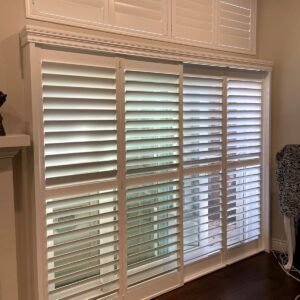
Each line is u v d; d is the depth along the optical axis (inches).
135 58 104.3
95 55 96.1
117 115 101.3
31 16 89.4
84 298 99.3
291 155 128.0
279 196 139.7
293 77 143.3
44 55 87.3
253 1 144.2
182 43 120.0
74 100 92.8
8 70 87.8
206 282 123.9
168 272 117.6
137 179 107.1
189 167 121.6
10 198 86.6
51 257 91.3
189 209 123.0
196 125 123.0
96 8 99.5
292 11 141.4
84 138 95.9
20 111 90.0
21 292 93.8
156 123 110.5
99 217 99.7
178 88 114.7
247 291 117.1
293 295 114.0
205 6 126.4
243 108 139.3
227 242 136.2
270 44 148.0
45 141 89.3
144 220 110.4
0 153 82.7
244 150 140.4
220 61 125.0
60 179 91.9
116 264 104.4
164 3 114.3
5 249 87.0
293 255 138.8
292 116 144.6
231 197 136.6
